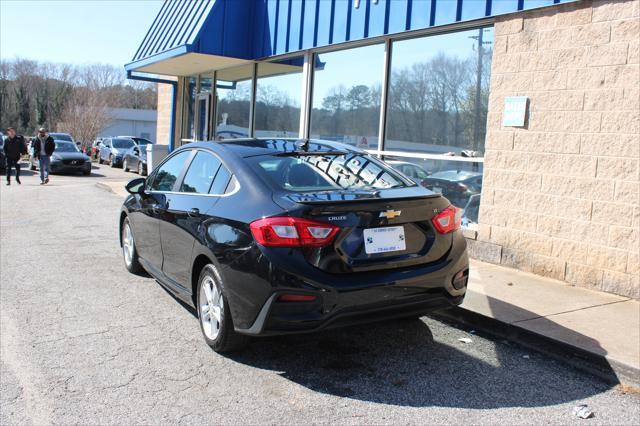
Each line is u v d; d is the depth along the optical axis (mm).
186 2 12766
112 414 3516
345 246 3900
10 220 11047
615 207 5969
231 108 13648
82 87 74438
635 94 5781
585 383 4082
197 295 4715
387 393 3848
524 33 6746
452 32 7805
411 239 4148
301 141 5277
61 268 7164
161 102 19062
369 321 3988
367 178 4648
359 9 9062
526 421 3500
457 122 7785
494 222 7160
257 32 11602
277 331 3861
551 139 6516
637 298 5781
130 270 6918
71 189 17281
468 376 4145
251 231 3980
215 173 4824
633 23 5777
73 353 4445
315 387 3922
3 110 88750
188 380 4000
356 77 9461
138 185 6316
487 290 5977
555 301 5633
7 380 3961
